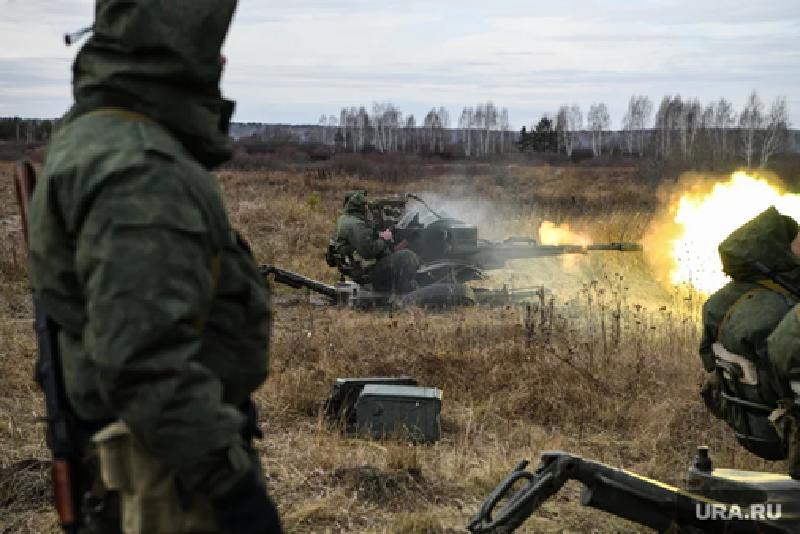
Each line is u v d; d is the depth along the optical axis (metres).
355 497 4.93
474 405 7.07
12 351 8.39
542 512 4.89
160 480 2.06
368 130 129.50
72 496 2.15
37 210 2.09
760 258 3.92
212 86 2.24
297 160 58.56
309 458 5.52
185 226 1.97
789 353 3.51
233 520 2.08
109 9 2.13
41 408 6.57
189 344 1.95
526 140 93.12
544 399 7.00
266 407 6.84
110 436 2.08
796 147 70.44
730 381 4.03
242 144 80.81
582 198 26.14
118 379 1.87
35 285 2.13
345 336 9.28
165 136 2.12
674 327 9.55
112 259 1.90
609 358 7.96
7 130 102.19
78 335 2.11
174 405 1.90
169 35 2.11
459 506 4.99
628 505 3.81
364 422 6.32
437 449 6.02
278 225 18.97
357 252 11.98
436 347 8.80
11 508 4.77
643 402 7.02
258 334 2.29
